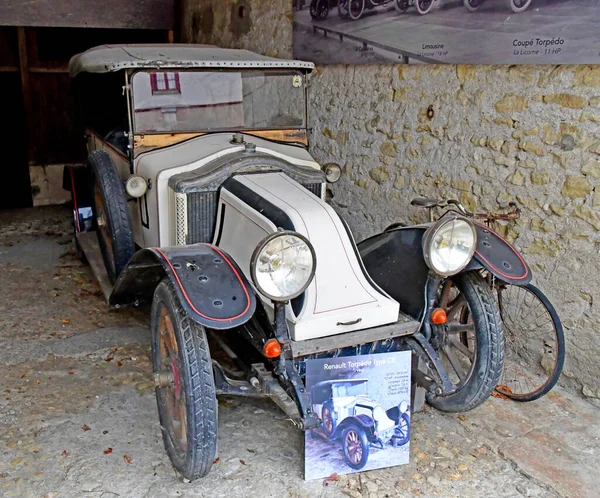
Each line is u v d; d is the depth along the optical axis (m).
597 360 3.29
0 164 7.74
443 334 3.01
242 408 3.22
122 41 7.98
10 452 2.80
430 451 2.91
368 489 2.63
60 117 7.30
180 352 2.38
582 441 3.02
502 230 3.66
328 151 5.06
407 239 3.04
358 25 4.45
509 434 3.06
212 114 3.73
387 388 2.67
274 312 2.46
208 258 2.55
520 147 3.49
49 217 6.77
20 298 4.52
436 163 4.04
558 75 3.25
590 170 3.18
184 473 2.57
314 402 2.56
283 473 2.72
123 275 3.03
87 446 2.87
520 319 3.65
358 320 2.64
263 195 2.98
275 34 5.47
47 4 6.48
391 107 4.33
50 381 3.41
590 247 3.24
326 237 2.78
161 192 3.31
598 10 2.95
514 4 3.31
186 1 7.10
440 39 3.79
